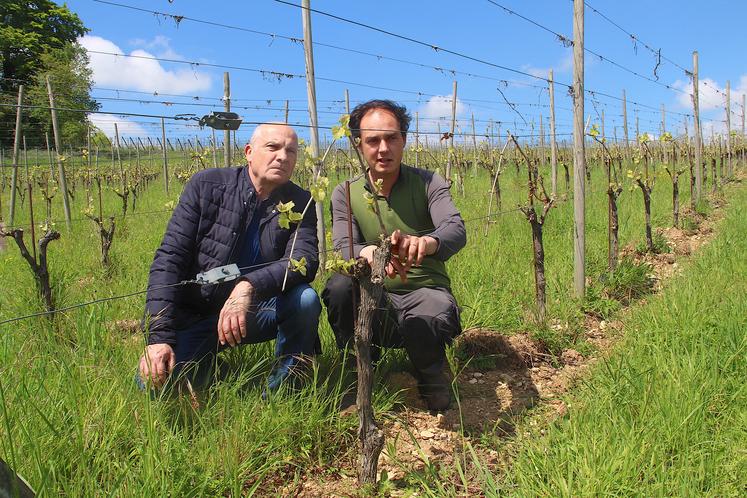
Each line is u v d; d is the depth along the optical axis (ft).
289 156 9.02
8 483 5.21
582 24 15.15
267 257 9.43
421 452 7.87
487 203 35.01
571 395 10.12
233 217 9.13
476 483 7.77
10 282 14.94
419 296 9.73
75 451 6.83
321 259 15.62
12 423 6.72
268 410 8.37
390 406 9.57
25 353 9.01
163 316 8.36
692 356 10.19
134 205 38.70
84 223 29.07
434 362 9.79
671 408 8.25
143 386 8.12
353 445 8.54
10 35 118.01
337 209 10.23
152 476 6.56
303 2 14.97
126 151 81.10
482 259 18.24
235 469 6.89
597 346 13.23
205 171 9.29
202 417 8.05
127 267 18.78
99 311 10.56
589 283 17.10
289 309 9.07
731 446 7.67
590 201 34.42
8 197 48.32
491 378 11.55
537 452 7.90
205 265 9.13
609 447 7.52
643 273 18.08
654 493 6.70
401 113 9.89
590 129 16.87
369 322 7.14
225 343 8.80
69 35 138.41
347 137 6.95
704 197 39.11
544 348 12.82
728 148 58.08
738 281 16.26
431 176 10.25
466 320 13.06
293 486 7.59
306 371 9.39
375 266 7.06
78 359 8.66
